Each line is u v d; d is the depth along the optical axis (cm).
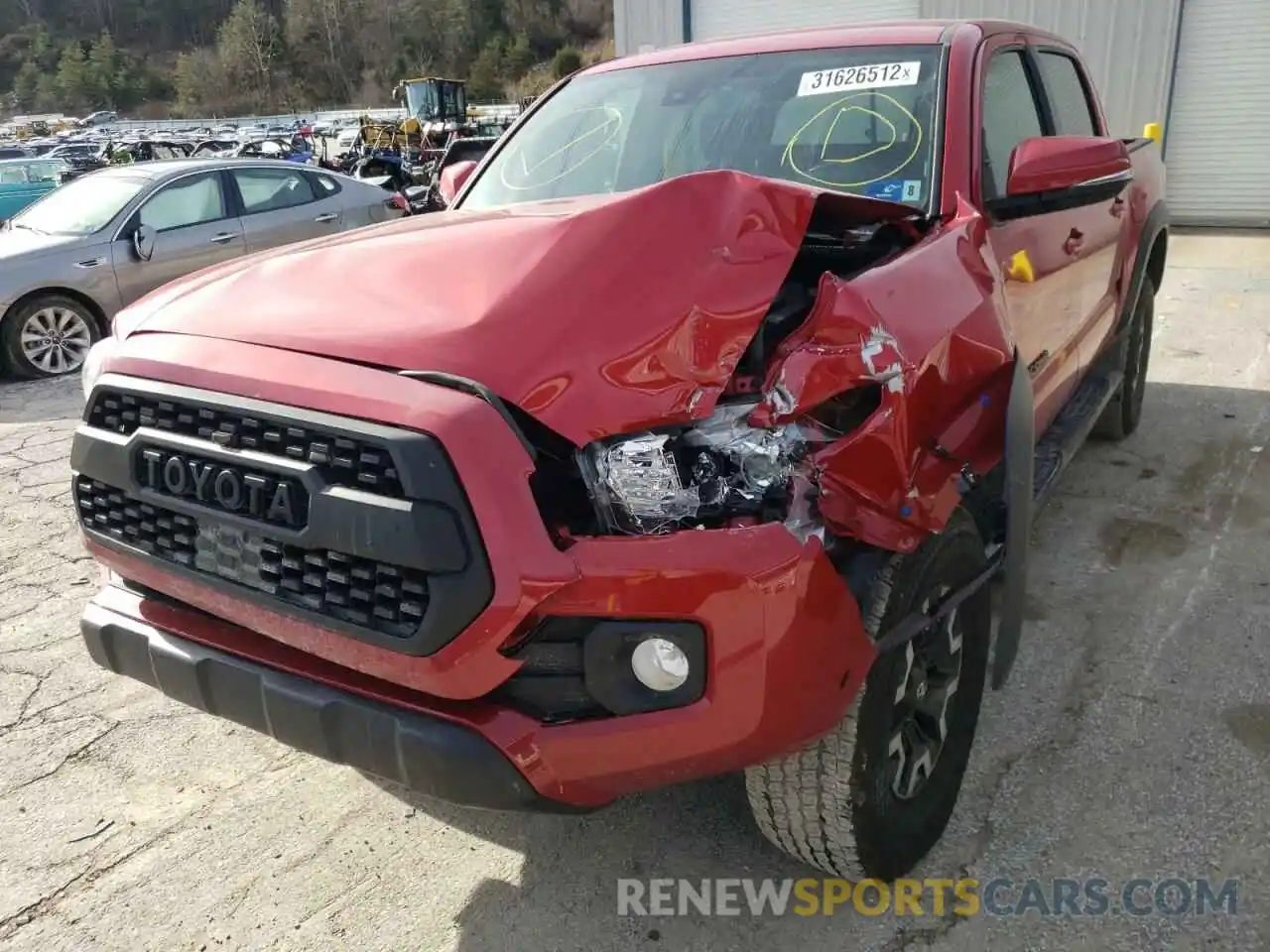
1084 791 269
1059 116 390
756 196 211
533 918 238
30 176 1584
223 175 897
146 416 212
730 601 180
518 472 175
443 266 211
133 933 239
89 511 232
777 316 219
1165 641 340
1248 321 786
